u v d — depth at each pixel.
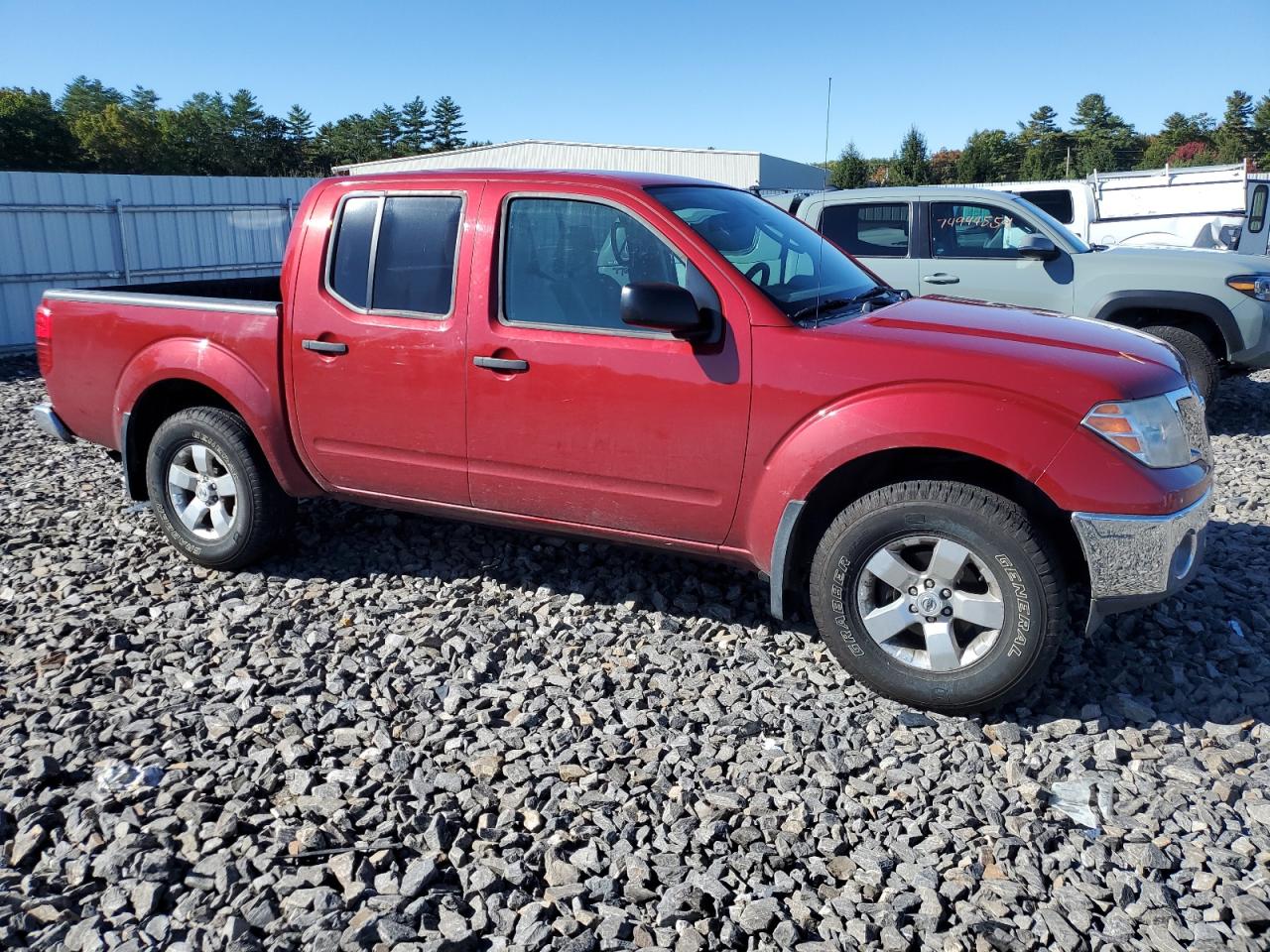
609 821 2.99
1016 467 3.37
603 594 4.59
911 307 4.13
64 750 3.34
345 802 3.06
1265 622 4.29
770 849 2.87
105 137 122.69
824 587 3.66
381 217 4.34
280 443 4.59
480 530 5.34
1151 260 8.31
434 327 4.20
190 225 15.60
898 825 2.98
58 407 5.23
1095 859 2.83
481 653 4.02
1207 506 3.63
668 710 3.63
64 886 2.73
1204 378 8.30
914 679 3.58
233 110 145.50
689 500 3.90
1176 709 3.64
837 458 3.55
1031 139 115.38
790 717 3.57
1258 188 14.71
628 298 3.57
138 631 4.28
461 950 2.48
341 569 4.93
